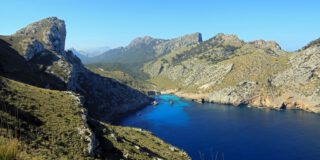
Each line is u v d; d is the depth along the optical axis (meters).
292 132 184.00
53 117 64.81
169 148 110.00
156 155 90.88
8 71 148.88
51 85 179.75
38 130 55.88
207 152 147.25
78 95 92.06
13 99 65.06
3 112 55.25
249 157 139.12
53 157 47.31
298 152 144.62
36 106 67.19
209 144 160.88
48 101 73.62
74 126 64.12
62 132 59.75
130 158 73.44
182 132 190.12
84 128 64.44
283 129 192.62
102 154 65.25
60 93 85.12
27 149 45.34
